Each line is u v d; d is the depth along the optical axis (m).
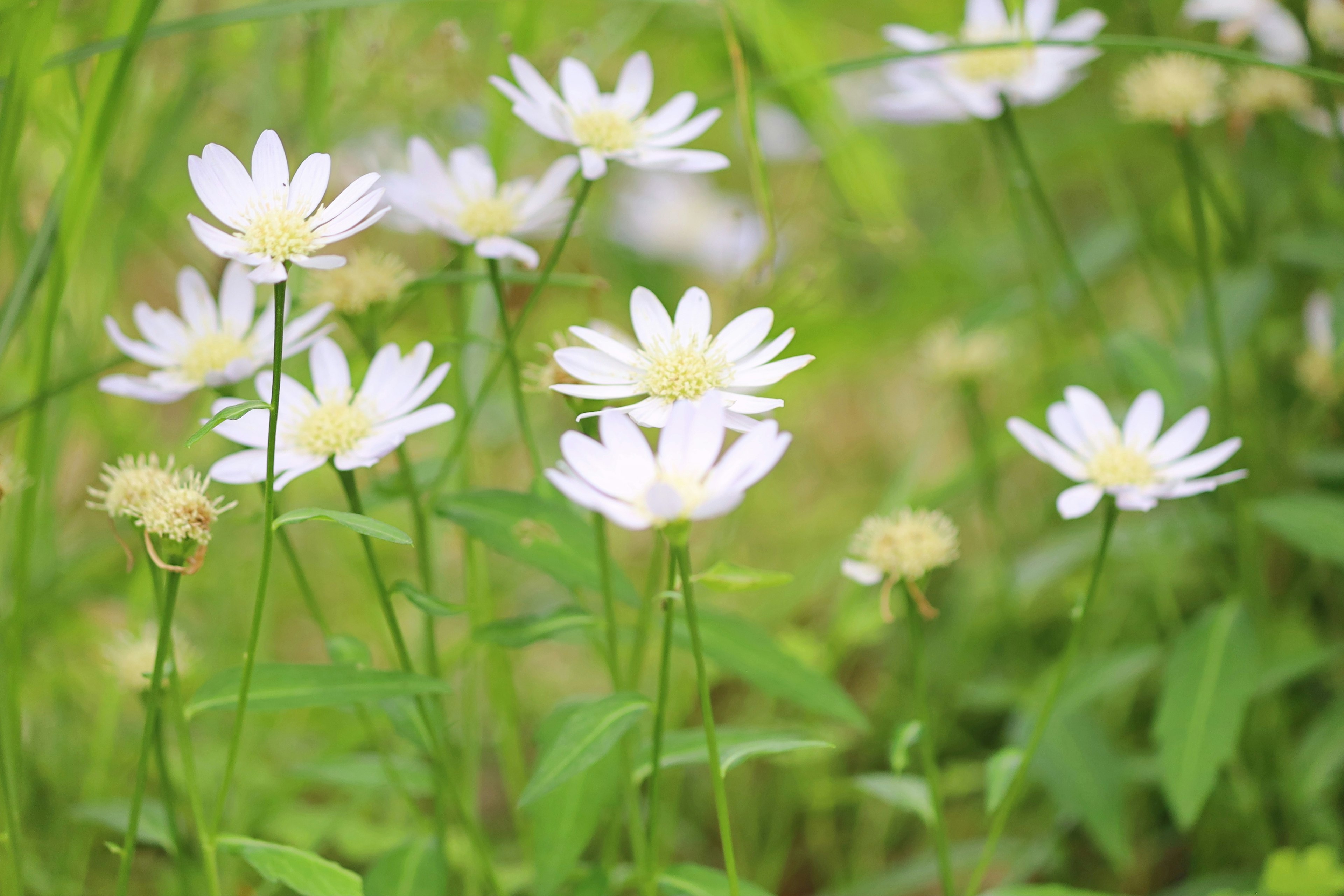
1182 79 0.81
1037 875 0.86
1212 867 0.85
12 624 0.75
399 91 0.86
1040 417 0.90
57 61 0.76
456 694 0.85
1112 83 1.11
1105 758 0.82
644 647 0.76
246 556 0.87
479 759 0.88
